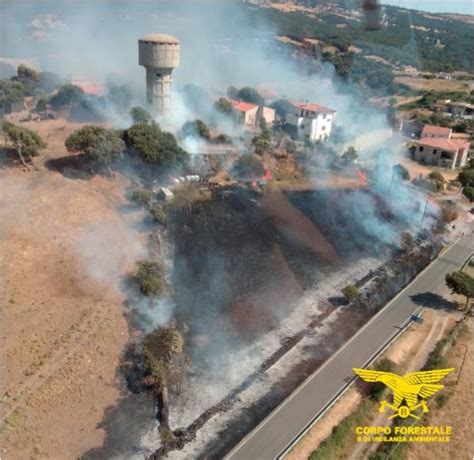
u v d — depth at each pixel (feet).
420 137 325.01
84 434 107.55
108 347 130.52
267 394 121.80
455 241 198.80
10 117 289.33
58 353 125.08
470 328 143.23
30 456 100.78
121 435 108.58
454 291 153.89
